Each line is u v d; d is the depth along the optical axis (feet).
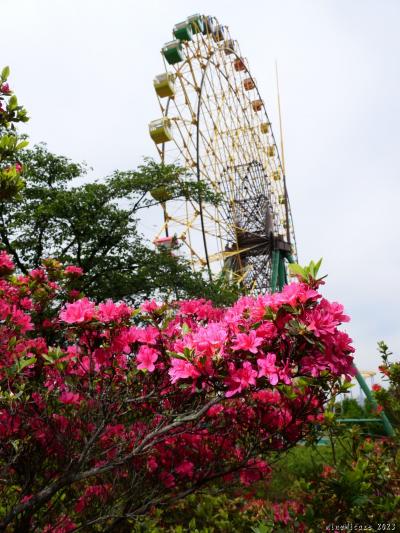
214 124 83.82
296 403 8.85
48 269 16.16
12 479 10.32
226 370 6.84
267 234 93.81
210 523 11.69
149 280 48.85
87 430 9.46
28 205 48.03
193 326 10.62
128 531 11.28
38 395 10.18
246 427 9.51
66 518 10.59
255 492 14.42
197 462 10.27
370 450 10.07
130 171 51.98
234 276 85.56
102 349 8.59
